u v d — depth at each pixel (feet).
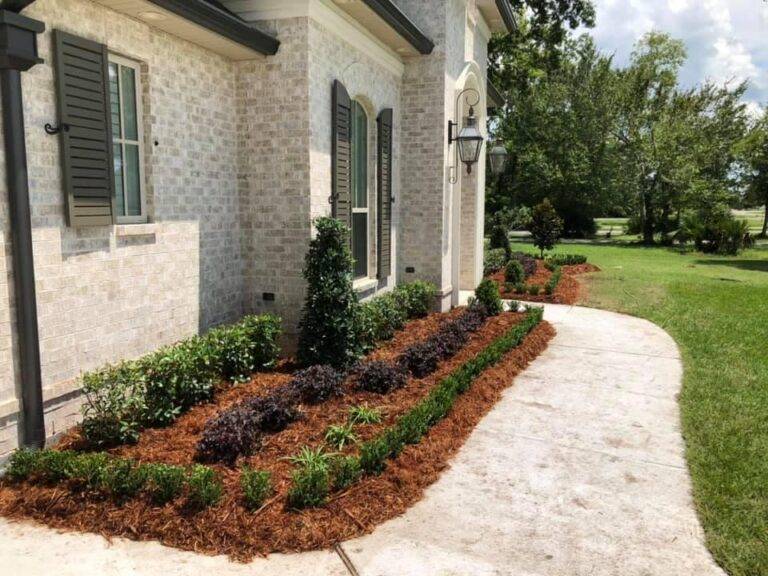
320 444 17.30
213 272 24.62
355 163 33.06
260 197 26.05
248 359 22.95
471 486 15.62
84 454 15.46
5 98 14.75
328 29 26.55
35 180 16.10
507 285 49.52
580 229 129.18
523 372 26.53
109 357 19.17
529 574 11.95
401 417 19.29
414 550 12.67
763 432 19.45
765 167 104.78
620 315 40.70
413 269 39.55
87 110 17.51
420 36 33.47
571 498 15.10
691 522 14.03
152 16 19.43
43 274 16.48
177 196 22.21
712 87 115.24
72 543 12.73
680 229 106.83
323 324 24.13
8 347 15.43
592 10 96.43
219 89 24.53
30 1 14.40
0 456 15.34
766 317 39.75
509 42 98.94
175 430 17.97
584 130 116.37
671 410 21.68
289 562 12.17
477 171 48.62
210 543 12.67
